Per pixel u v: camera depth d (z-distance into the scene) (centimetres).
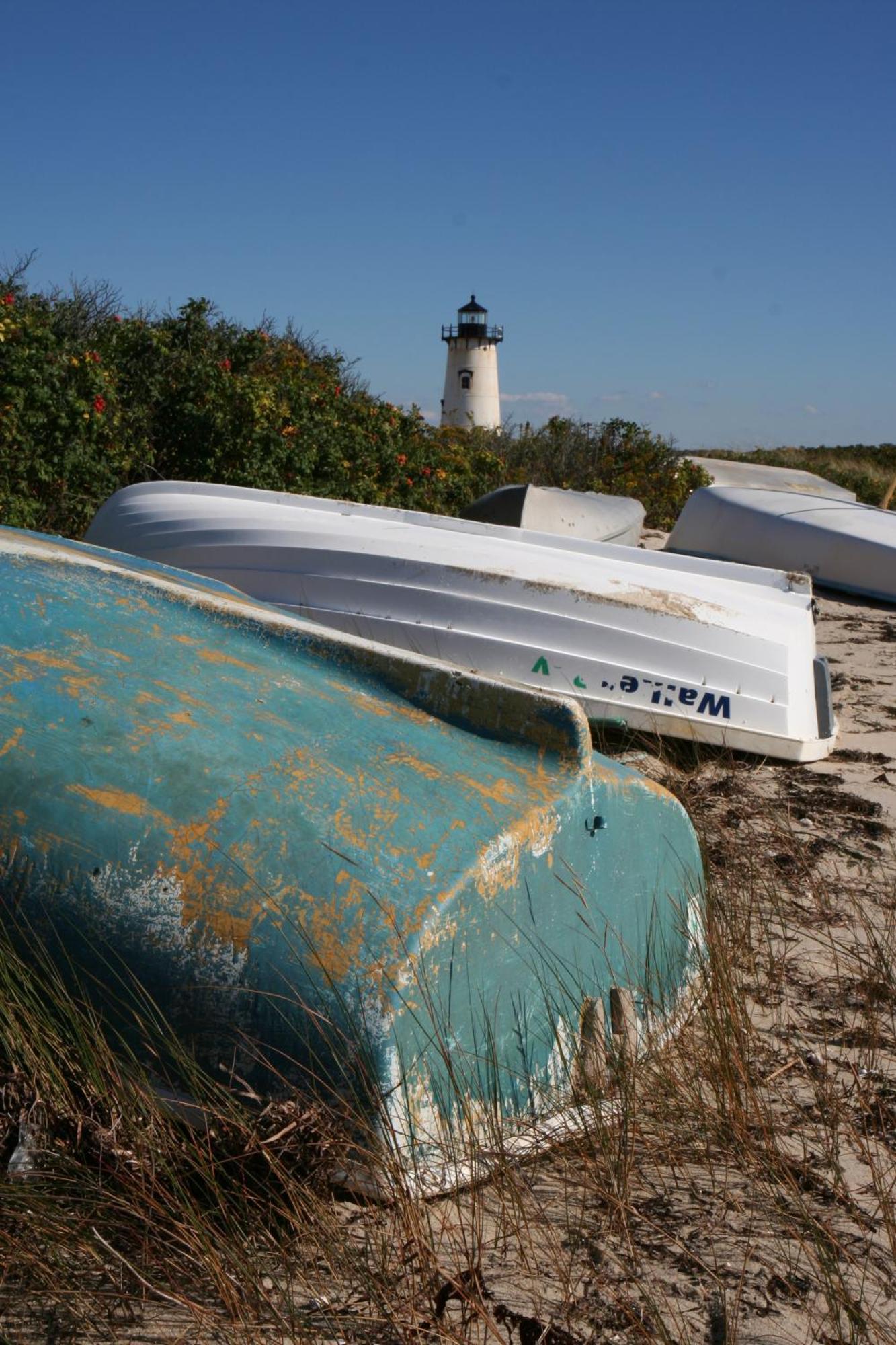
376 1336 170
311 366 1287
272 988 187
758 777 459
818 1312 183
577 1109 221
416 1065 188
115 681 224
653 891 259
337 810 204
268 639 251
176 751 210
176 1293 172
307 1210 181
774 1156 219
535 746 232
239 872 195
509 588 437
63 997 196
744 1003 268
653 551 522
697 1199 209
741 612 451
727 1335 176
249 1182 187
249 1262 175
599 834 235
